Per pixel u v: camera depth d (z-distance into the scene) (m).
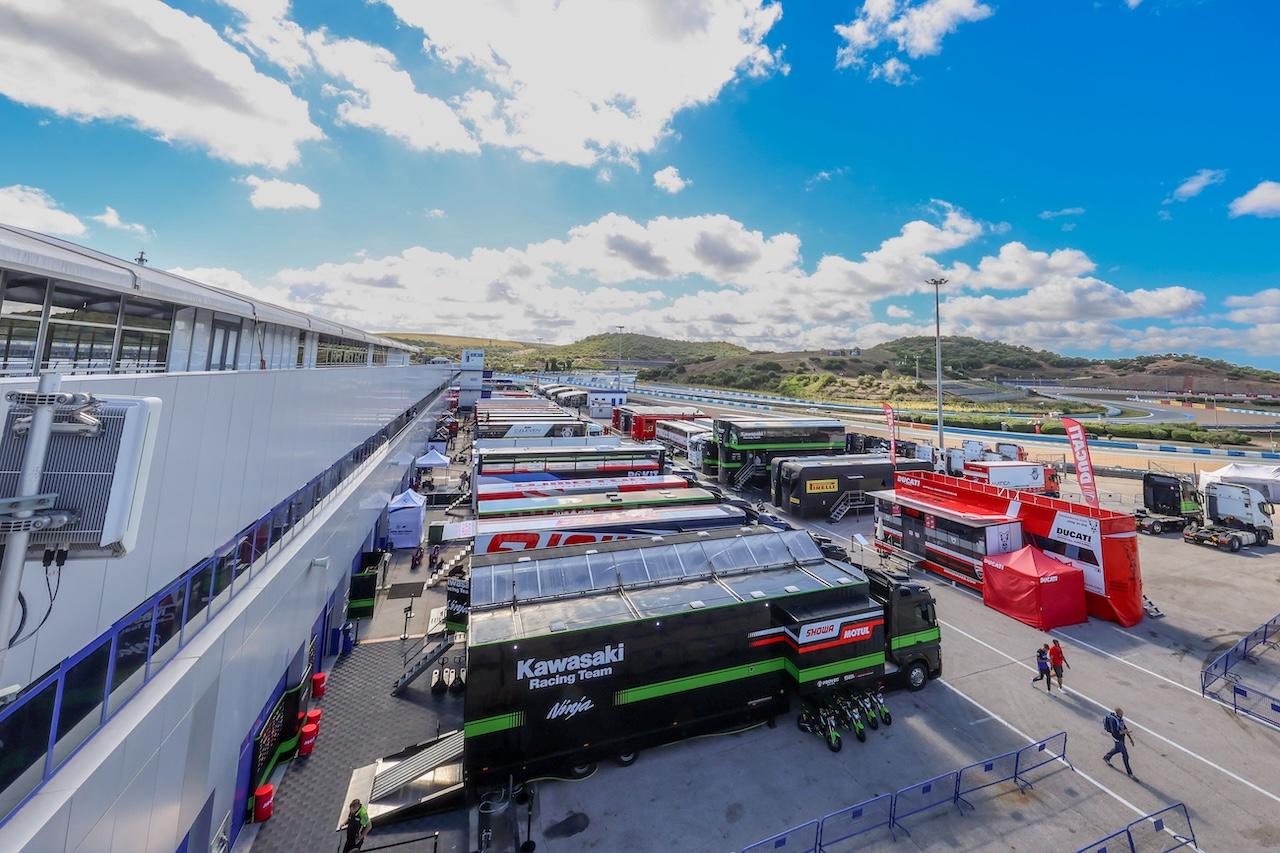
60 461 3.74
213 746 8.69
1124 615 19.58
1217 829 10.62
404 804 10.87
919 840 10.35
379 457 24.91
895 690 15.30
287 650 12.05
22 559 3.62
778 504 37.03
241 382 9.95
